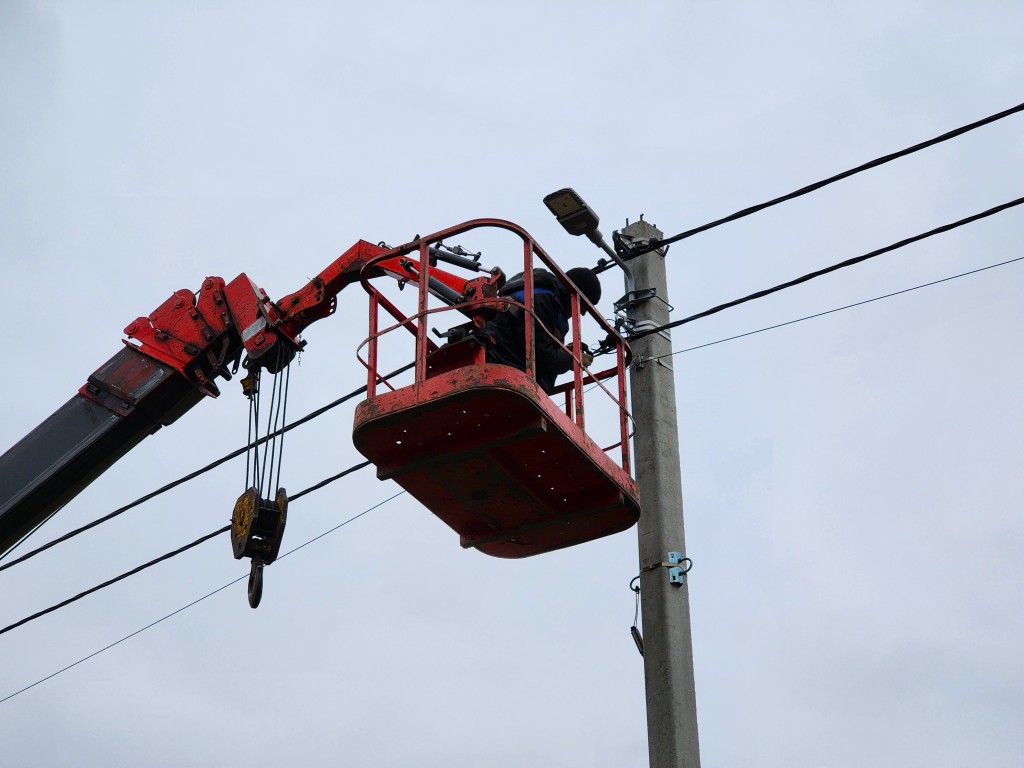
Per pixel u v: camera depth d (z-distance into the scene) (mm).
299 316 13531
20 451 14008
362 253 13234
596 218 12359
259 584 12516
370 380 10922
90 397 14016
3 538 14312
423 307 10688
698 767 11219
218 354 13961
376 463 10859
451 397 10031
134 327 14117
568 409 11906
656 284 13219
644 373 12727
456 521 11688
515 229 10789
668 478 12258
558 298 11289
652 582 11844
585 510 11242
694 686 11547
